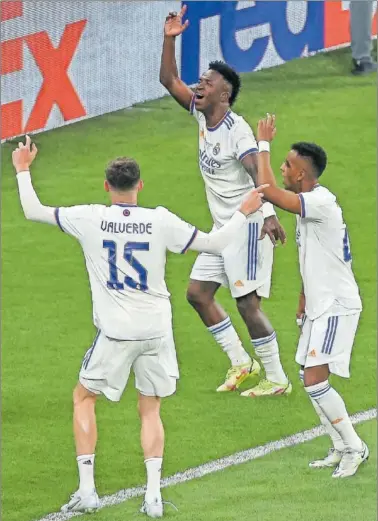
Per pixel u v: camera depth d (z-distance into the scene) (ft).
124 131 161.79
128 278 78.69
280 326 115.14
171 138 161.17
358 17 179.22
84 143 157.99
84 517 79.20
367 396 100.68
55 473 86.38
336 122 167.63
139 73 167.32
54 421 95.14
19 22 151.43
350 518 78.43
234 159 97.60
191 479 85.20
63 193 145.89
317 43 185.16
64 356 108.17
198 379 103.60
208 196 100.53
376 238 137.28
